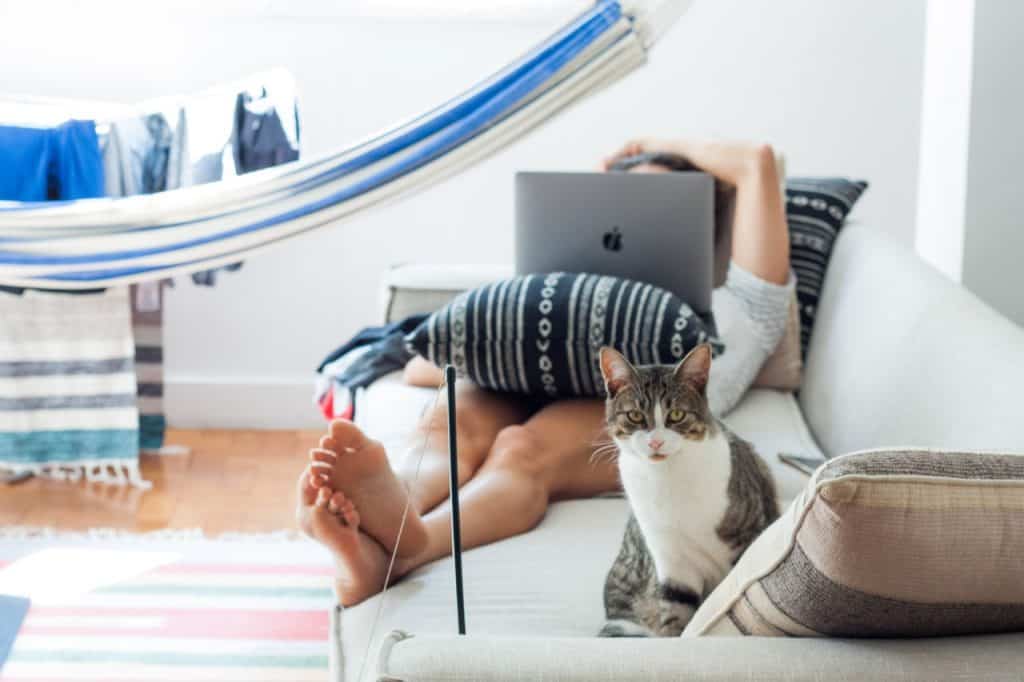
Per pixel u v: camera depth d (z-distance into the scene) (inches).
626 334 85.2
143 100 134.2
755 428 94.8
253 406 144.6
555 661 38.9
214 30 133.9
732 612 44.0
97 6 132.0
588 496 84.0
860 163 138.5
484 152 57.9
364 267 142.1
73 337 122.7
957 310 79.2
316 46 135.3
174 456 135.0
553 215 96.0
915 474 36.7
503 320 86.7
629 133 138.1
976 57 99.6
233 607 99.2
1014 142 100.6
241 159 110.3
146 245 57.9
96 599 100.2
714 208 102.5
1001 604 38.7
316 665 90.1
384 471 68.2
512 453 80.7
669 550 62.5
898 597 37.9
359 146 56.6
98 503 121.6
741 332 100.0
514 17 134.1
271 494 125.1
